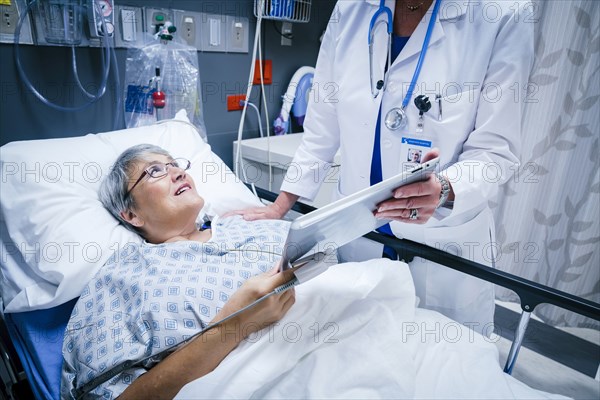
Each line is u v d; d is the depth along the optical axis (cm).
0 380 110
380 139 112
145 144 119
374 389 78
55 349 96
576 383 148
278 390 80
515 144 100
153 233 112
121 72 145
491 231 120
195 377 81
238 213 132
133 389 80
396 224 115
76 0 125
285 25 193
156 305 86
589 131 162
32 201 105
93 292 96
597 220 167
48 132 134
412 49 105
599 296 183
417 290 122
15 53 121
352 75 114
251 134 197
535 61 160
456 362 86
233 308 84
